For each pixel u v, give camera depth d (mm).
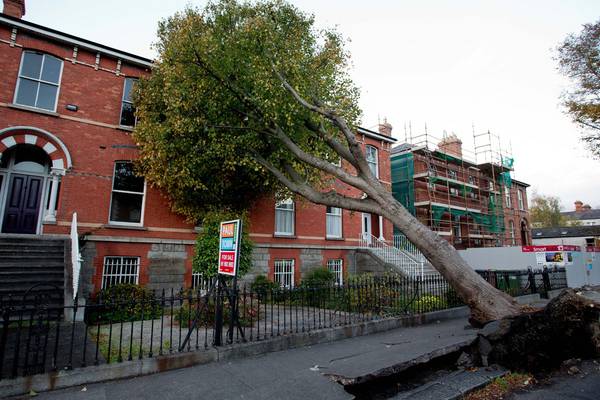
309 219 18391
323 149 12883
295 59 10867
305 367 5812
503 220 31625
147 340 7074
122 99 13617
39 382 4715
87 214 12078
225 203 14055
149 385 5027
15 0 13094
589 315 7098
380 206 10172
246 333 7676
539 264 19500
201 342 6871
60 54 12508
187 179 11992
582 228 44438
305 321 9102
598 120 18359
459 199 29469
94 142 12633
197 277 13930
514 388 5637
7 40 11641
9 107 11312
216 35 10734
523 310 8227
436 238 9469
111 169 12820
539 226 61000
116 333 7695
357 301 10266
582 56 18406
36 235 10828
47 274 9625
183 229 13844
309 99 11430
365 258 19078
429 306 10680
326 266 18359
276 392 4840
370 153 22562
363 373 5250
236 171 13547
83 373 5012
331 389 4953
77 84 12664
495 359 6574
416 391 5246
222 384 5090
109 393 4719
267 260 16266
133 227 12758
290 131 11773
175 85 11078
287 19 11414
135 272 12812
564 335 6809
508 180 33375
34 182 12227
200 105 11461
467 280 8883
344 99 12234
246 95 11125
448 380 5707
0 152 11102
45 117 11867
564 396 5316
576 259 18906
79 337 7180
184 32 10531
